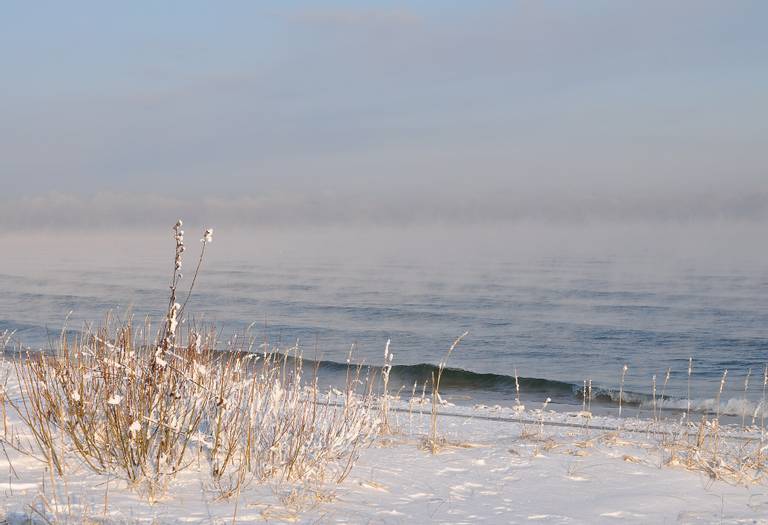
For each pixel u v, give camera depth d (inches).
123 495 189.0
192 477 208.8
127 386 218.1
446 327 1609.3
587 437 331.6
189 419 227.5
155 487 194.1
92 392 224.1
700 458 275.3
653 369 1115.9
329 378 847.7
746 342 1353.3
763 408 700.7
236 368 248.5
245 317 1763.0
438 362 1159.0
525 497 217.3
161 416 210.4
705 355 1232.8
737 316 1734.7
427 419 417.1
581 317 1753.2
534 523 190.2
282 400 258.2
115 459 212.7
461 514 194.4
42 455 214.7
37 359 258.8
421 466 250.7
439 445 287.0
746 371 1087.0
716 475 252.7
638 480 244.2
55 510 171.9
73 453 217.3
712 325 1581.0
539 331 1528.1
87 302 2102.6
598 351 1286.9
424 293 2436.0
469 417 449.1
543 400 806.5
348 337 1451.8
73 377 231.1
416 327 1612.9
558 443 306.2
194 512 178.7
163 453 208.5
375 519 183.8
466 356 1239.5
